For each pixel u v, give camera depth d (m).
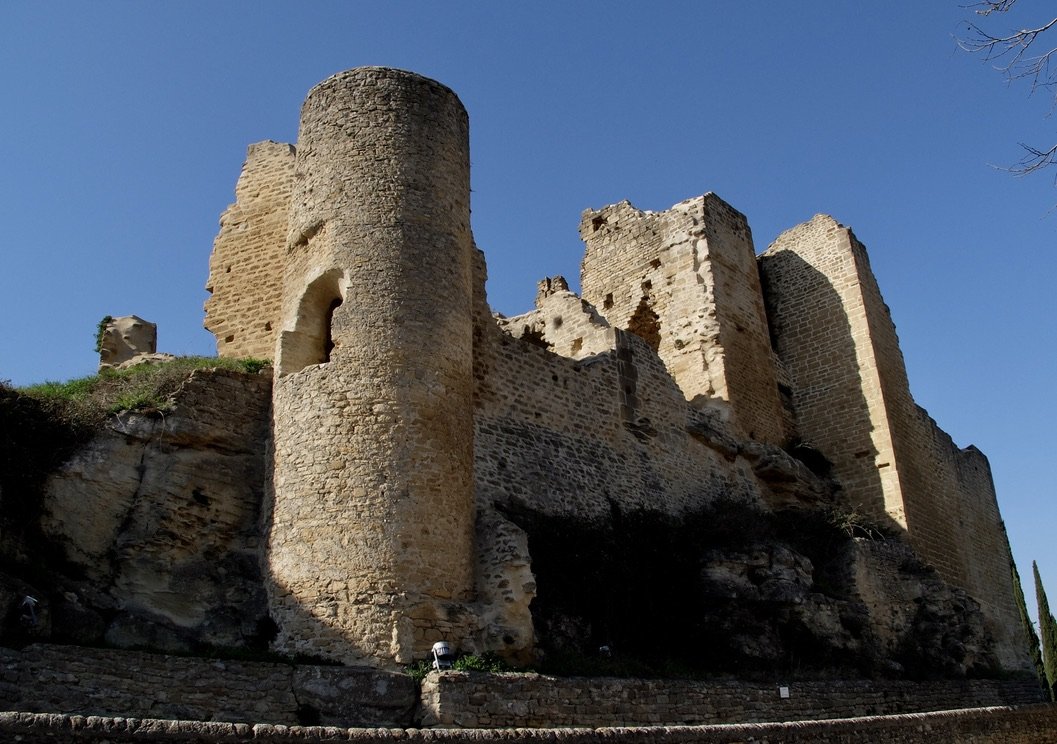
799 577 21.22
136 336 21.33
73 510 15.30
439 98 19.23
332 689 13.45
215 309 21.23
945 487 31.89
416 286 17.16
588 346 25.00
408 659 14.23
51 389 16.98
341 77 19.12
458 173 18.97
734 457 26.27
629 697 15.42
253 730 9.52
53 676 12.19
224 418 17.45
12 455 15.01
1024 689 25.98
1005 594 34.31
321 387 16.36
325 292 17.89
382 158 18.12
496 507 18.38
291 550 15.42
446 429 16.44
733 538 21.94
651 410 24.23
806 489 27.61
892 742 16.80
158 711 12.65
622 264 31.12
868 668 21.38
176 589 15.57
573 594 18.22
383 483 15.45
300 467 15.94
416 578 14.96
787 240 33.25
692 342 28.27
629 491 22.03
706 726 13.42
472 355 19.06
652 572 20.17
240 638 15.25
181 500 16.33
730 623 19.59
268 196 21.98
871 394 29.50
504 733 11.04
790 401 30.97
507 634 15.48
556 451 20.88
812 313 31.62
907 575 25.08
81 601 14.41
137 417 16.50
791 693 18.31
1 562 14.05
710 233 29.42
